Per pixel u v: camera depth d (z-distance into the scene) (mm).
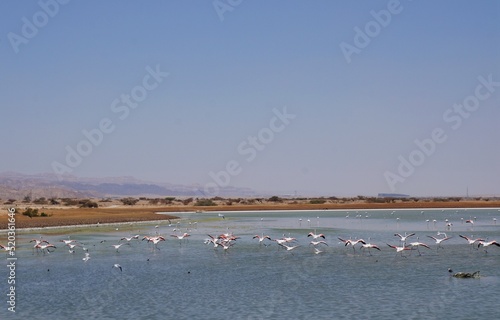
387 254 59562
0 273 50062
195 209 196625
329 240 76500
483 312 33906
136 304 37406
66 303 38094
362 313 34062
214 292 40594
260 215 165375
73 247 67688
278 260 56312
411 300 37062
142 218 133625
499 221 119812
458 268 49094
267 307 35906
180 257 59750
